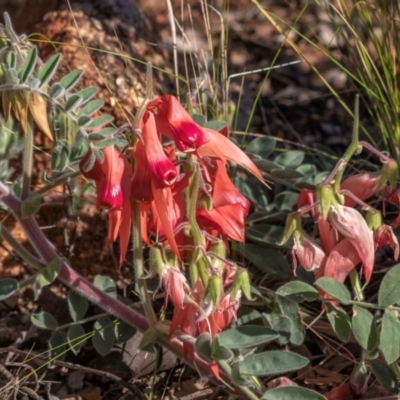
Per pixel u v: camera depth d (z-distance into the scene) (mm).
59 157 505
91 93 478
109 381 544
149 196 435
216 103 625
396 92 621
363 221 459
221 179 458
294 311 525
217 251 455
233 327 492
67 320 571
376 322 483
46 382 515
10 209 507
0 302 601
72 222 612
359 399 487
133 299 587
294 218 469
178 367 549
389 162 470
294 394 458
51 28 659
